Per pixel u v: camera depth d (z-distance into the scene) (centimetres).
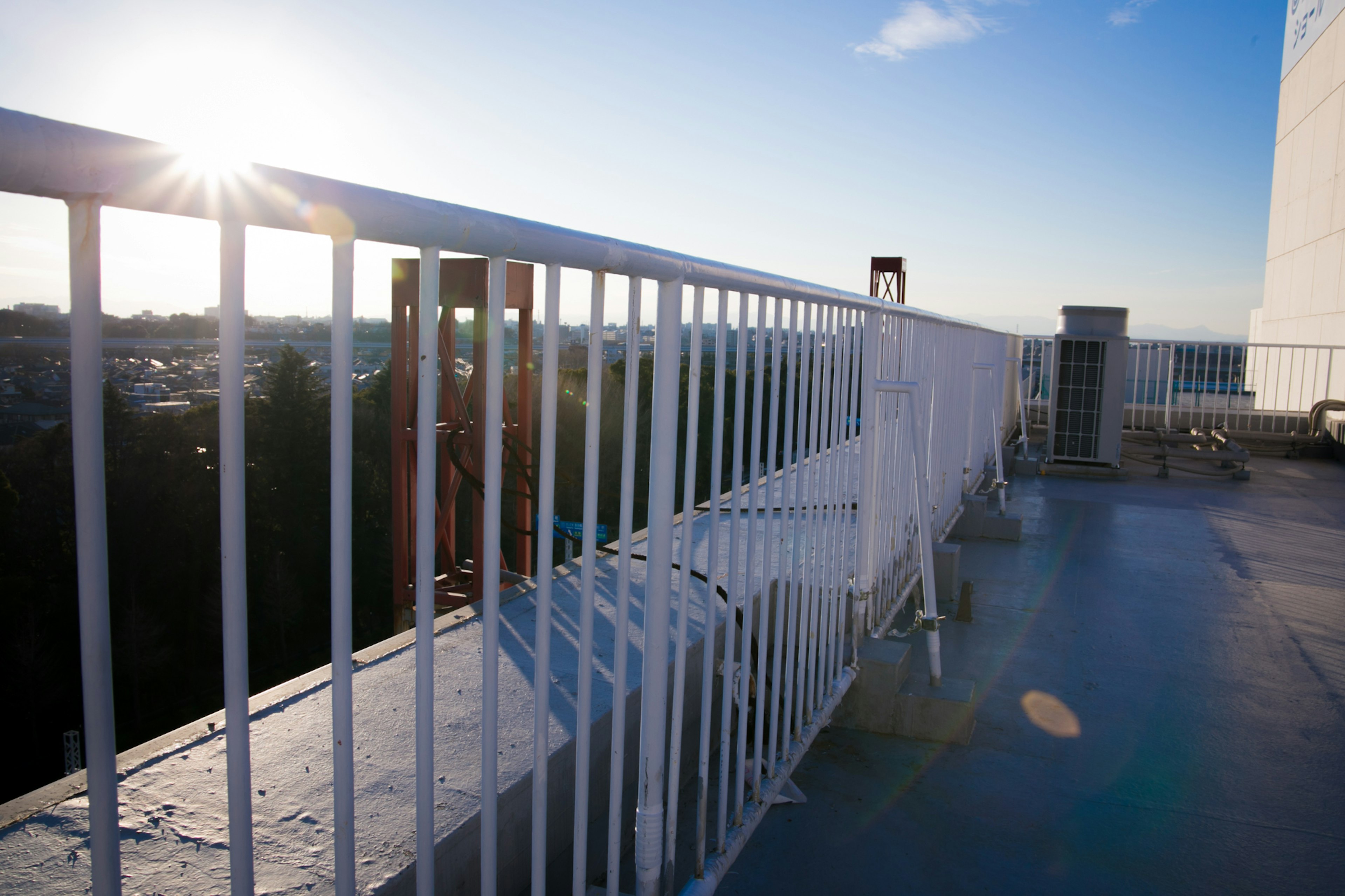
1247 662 390
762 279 182
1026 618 448
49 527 2225
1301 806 266
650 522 155
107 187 61
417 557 97
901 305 341
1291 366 1253
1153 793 272
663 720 161
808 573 254
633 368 141
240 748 77
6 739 2234
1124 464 1037
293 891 151
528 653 275
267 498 2516
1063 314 970
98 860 68
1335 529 677
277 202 73
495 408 105
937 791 271
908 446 405
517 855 189
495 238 98
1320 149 1453
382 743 210
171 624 2598
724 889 219
